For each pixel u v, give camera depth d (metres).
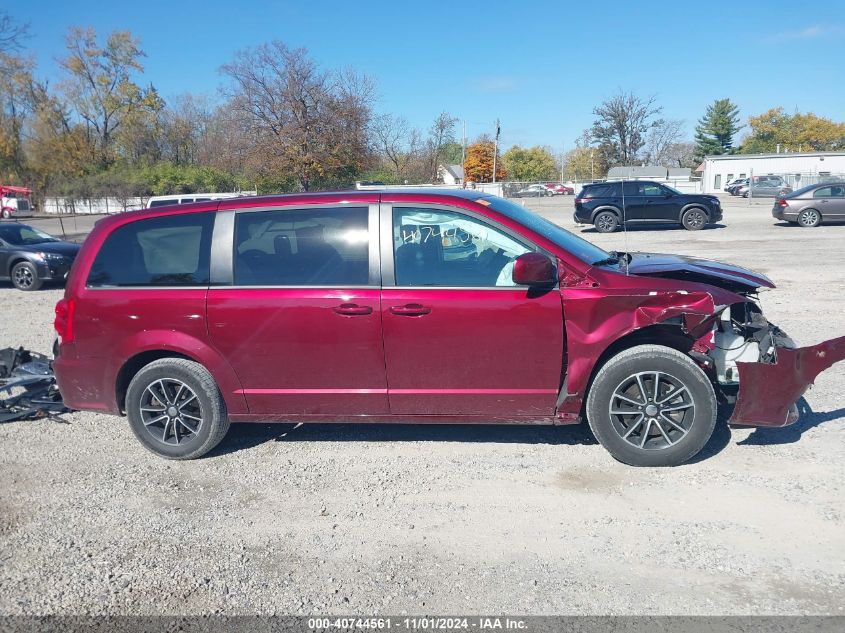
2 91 57.69
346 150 31.58
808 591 3.14
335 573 3.47
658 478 4.29
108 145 61.97
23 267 14.74
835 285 10.69
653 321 4.21
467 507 4.06
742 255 14.73
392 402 4.62
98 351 4.88
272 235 4.70
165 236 4.85
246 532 3.91
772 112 80.06
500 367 4.44
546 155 88.38
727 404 5.03
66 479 4.69
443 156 69.06
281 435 5.34
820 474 4.22
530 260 4.12
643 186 21.98
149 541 3.85
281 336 4.60
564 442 4.93
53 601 3.33
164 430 4.92
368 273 4.53
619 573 3.35
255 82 30.80
